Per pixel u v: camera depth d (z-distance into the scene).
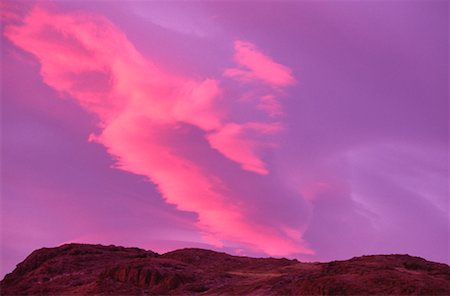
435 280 80.44
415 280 77.88
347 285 76.88
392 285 76.50
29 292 107.88
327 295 75.94
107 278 103.94
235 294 88.12
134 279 101.12
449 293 75.00
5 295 109.88
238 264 117.50
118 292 97.00
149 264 104.44
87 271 116.75
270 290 85.19
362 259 98.38
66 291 103.81
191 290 95.06
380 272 81.19
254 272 108.44
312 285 79.12
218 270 110.94
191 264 116.81
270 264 116.31
